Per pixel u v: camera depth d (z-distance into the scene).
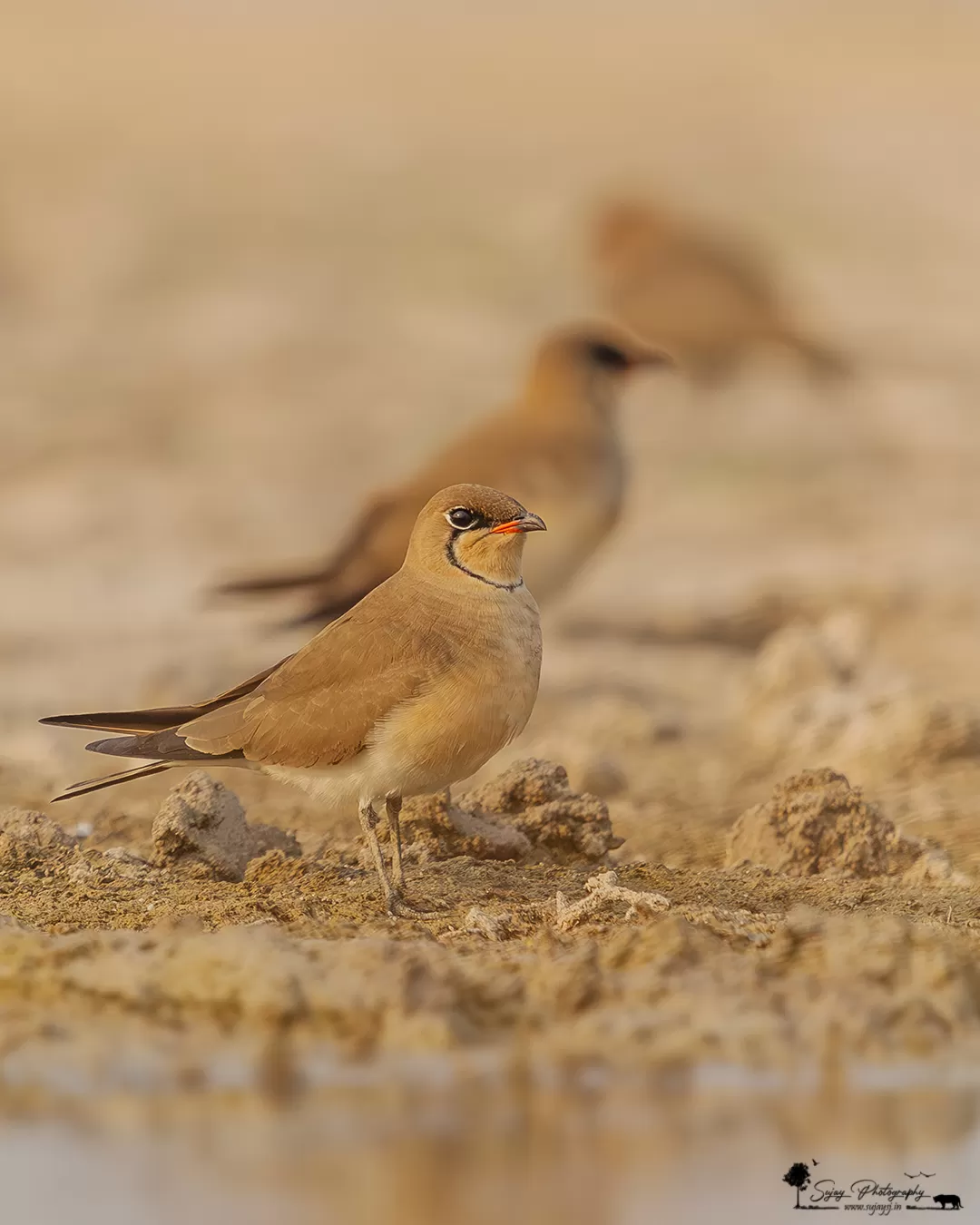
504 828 10.45
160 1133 7.03
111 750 9.49
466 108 46.97
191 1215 6.34
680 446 27.00
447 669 9.16
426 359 30.88
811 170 41.94
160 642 18.42
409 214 38.22
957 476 25.66
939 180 41.56
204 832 10.16
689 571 21.70
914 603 20.03
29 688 16.72
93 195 39.50
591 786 13.05
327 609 15.77
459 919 9.12
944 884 10.16
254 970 8.07
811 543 22.83
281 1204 6.43
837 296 34.66
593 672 17.48
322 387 29.50
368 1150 6.90
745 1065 7.67
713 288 27.00
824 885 10.00
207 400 28.77
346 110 46.47
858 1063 7.72
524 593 9.47
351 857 10.35
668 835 11.67
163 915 9.12
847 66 51.16
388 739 9.15
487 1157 6.80
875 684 16.45
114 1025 7.98
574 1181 6.64
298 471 25.64
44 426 27.45
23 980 8.27
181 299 34.06
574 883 9.91
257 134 44.16
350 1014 7.95
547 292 34.03
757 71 50.81
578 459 16.16
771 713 15.63
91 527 23.02
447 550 9.34
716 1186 6.64
